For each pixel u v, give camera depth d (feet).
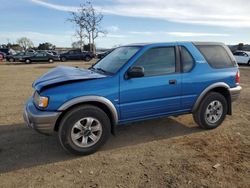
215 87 17.76
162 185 11.58
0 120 20.04
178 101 16.67
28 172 12.69
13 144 15.76
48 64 93.71
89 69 17.42
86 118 14.05
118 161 13.82
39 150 15.02
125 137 17.02
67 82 13.74
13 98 27.78
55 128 14.28
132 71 14.51
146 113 15.80
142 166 13.28
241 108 24.11
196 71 17.07
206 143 16.08
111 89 14.39
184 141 16.42
